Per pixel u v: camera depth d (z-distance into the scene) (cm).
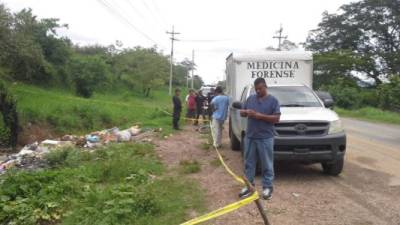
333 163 988
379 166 1156
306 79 1363
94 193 794
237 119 1212
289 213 725
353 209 752
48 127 2689
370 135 1966
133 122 2755
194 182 928
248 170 805
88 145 1554
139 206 727
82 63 4603
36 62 3350
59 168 1135
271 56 1359
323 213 727
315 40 7550
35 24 4162
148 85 6262
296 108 1024
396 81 3956
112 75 5800
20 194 839
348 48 7112
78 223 688
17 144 2344
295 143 925
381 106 4097
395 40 6894
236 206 661
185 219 693
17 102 2594
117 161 1039
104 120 3034
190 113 2234
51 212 749
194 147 1449
